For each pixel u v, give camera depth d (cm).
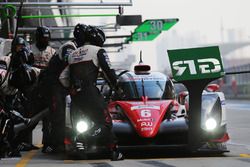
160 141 2334
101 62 2291
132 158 2428
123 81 2628
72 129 2417
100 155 2497
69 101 2470
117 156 2306
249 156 2423
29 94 2841
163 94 2564
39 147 3170
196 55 2316
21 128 2545
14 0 4300
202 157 2417
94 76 2308
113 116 2436
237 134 3812
